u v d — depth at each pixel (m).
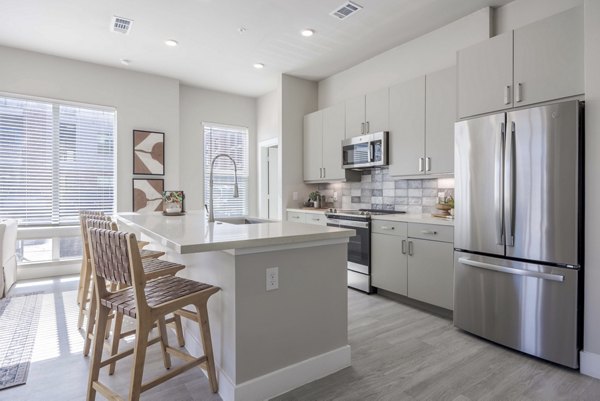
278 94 4.96
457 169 2.65
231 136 5.95
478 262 2.49
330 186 5.08
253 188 6.16
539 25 2.29
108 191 4.69
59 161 4.38
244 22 3.41
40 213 4.28
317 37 3.75
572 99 2.14
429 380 1.99
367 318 2.98
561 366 2.14
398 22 3.41
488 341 2.51
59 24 3.47
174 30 3.59
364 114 4.09
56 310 3.10
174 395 1.82
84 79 4.46
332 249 2.09
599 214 1.97
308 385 1.94
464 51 2.73
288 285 1.89
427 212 3.75
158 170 4.98
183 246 1.50
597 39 1.97
